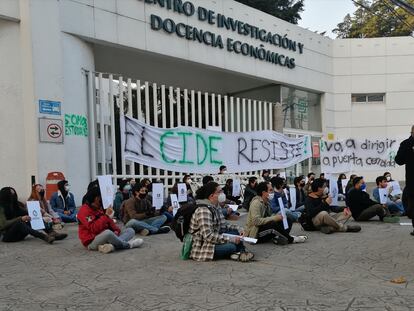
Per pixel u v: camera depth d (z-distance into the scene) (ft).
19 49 38.27
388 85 79.87
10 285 16.65
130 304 14.03
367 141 61.52
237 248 20.30
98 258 21.21
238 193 44.70
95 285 16.37
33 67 37.47
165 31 51.60
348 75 79.66
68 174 40.45
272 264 19.34
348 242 24.61
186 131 50.26
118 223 32.78
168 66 59.21
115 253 22.41
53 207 34.30
